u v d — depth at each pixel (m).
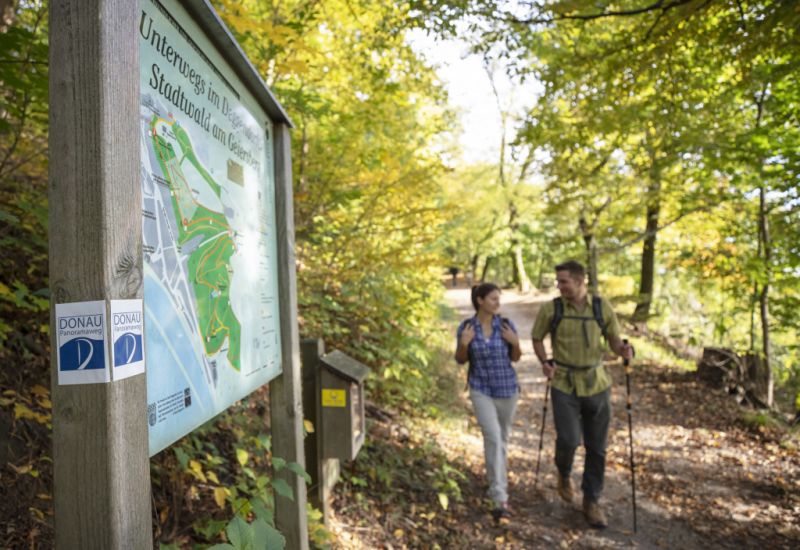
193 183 1.37
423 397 6.46
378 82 4.70
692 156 6.42
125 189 1.01
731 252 9.07
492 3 3.75
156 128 1.19
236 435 3.02
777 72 4.07
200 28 1.44
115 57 0.99
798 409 7.23
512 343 4.13
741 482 4.88
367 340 5.53
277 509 2.07
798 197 6.53
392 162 4.69
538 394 8.16
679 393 7.78
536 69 4.67
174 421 1.22
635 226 11.48
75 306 0.95
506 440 4.18
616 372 9.12
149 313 1.13
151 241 1.15
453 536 3.61
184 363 1.28
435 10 3.73
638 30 4.21
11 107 2.42
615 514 4.26
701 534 3.95
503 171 20.45
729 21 3.75
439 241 6.94
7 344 2.60
